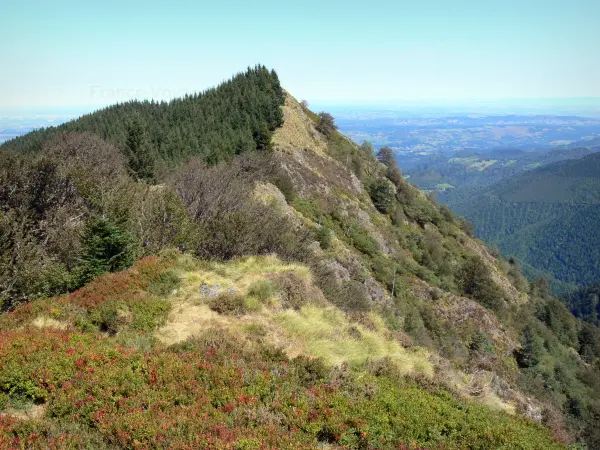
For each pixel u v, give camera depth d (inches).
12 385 281.9
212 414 268.2
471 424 329.1
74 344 345.4
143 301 455.5
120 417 249.0
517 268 4020.7
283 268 629.9
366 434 269.3
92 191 977.5
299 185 2028.8
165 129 2372.0
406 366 458.6
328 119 3398.1
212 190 923.4
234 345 379.6
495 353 1562.5
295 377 337.7
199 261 598.2
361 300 817.5
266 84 3058.6
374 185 2829.7
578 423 880.9
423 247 2600.9
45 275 593.0
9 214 794.8
